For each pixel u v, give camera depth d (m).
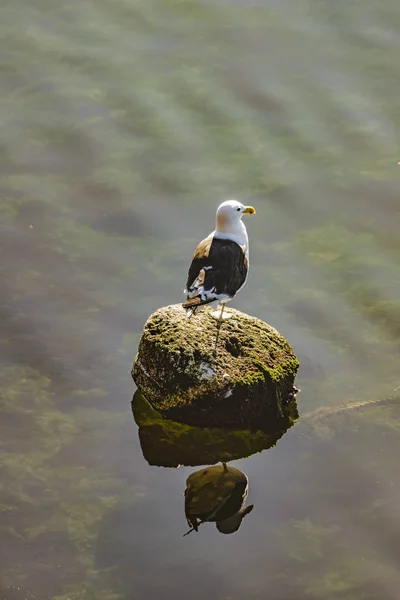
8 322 14.30
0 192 16.69
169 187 16.94
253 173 17.25
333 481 11.97
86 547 11.02
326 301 14.89
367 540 11.12
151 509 11.58
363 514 11.47
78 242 15.83
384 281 15.23
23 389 13.27
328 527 11.31
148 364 13.04
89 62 19.73
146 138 17.94
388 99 18.73
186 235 16.00
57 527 11.27
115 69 19.53
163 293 14.92
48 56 19.91
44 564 10.80
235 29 20.58
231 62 19.64
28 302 14.68
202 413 12.80
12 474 11.97
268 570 10.75
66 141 17.84
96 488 11.84
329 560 10.88
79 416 12.91
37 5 21.50
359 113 18.41
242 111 18.48
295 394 13.32
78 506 11.58
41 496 11.69
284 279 15.31
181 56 19.84
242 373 12.75
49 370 13.60
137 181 17.05
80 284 15.05
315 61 19.62
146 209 16.48
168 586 10.53
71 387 13.34
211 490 11.89
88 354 13.88
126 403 13.14
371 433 12.71
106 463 12.24
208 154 17.59
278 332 13.50
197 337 12.97
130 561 10.84
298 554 10.95
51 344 14.02
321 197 16.81
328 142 17.83
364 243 15.95
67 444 12.48
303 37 20.28
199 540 11.14
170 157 17.52
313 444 12.59
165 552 10.97
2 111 18.48
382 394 13.30
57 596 10.41
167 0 21.53
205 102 18.70
